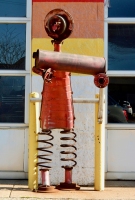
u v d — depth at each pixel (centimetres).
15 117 663
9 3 673
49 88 522
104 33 658
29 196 521
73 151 583
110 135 651
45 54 481
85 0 644
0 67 669
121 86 661
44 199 507
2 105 664
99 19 644
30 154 568
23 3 673
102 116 555
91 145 625
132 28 669
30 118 570
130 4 670
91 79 635
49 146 582
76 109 626
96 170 576
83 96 634
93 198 520
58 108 520
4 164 651
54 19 520
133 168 651
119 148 651
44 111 523
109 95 661
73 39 640
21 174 651
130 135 652
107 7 665
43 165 581
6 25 672
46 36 640
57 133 624
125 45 668
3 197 516
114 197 529
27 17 668
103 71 514
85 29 642
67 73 528
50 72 486
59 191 557
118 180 649
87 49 641
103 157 579
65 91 524
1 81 666
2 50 671
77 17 643
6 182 629
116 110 660
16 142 653
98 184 574
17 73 661
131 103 661
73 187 571
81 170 622
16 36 671
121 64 666
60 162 622
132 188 597
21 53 670
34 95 571
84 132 625
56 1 643
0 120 662
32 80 635
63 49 638
